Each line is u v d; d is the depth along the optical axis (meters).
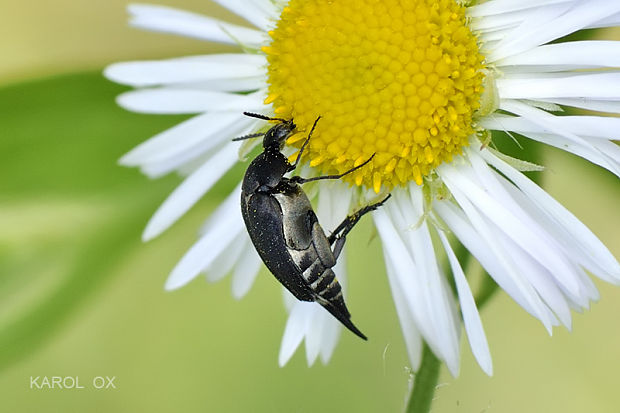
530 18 0.07
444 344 0.07
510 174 0.07
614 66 0.07
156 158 0.07
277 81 0.07
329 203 0.07
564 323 0.07
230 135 0.07
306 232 0.07
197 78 0.07
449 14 0.07
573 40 0.07
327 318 0.07
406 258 0.07
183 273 0.07
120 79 0.07
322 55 0.07
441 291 0.07
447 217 0.07
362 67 0.07
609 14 0.07
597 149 0.07
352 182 0.07
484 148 0.07
